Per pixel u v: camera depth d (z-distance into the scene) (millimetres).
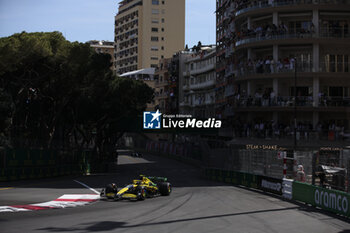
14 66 35625
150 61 130000
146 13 129375
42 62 38906
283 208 17500
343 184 17641
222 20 77125
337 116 42719
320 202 17516
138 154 90125
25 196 20062
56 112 46844
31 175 34438
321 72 41219
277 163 25344
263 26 43969
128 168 61688
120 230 11781
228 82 59062
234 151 32875
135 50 131875
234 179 30906
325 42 41438
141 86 59188
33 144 37344
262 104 42344
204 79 89875
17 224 12484
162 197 20891
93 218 13789
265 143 39406
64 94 43438
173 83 104500
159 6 130625
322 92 42188
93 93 47219
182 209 16312
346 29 43031
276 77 42281
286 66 42000
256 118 45188
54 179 35062
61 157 41156
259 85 45281
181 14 133250
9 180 31750
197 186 28938
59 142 41844
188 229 12164
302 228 13078
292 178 23516
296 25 43938
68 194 21359
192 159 67625
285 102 41406
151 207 16750
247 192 24594
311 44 42406
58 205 17109
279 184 22516
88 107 50062
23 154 33812
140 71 123312
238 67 46250
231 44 52562
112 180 32688
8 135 36719
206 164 46062
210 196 21625
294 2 42719
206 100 88438
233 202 19172
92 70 42656
